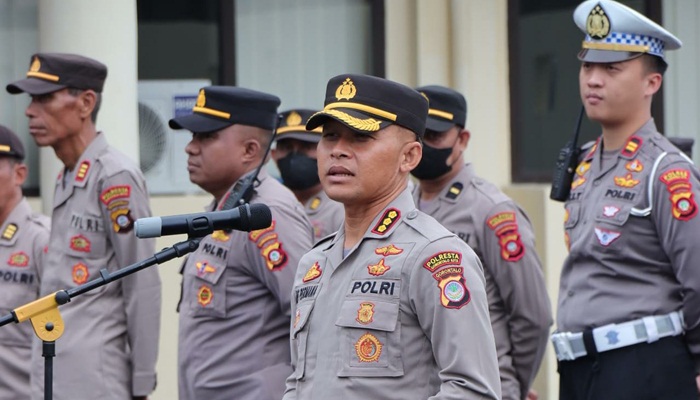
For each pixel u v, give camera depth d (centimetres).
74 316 1451
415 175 1517
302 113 1659
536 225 2141
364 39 2275
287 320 1327
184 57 2214
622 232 1310
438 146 1494
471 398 909
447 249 942
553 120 2272
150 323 1462
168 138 2170
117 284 1470
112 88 1973
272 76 2255
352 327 945
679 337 1302
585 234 1341
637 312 1303
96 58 1962
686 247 1268
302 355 979
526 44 2258
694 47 2333
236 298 1324
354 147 963
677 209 1275
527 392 1503
